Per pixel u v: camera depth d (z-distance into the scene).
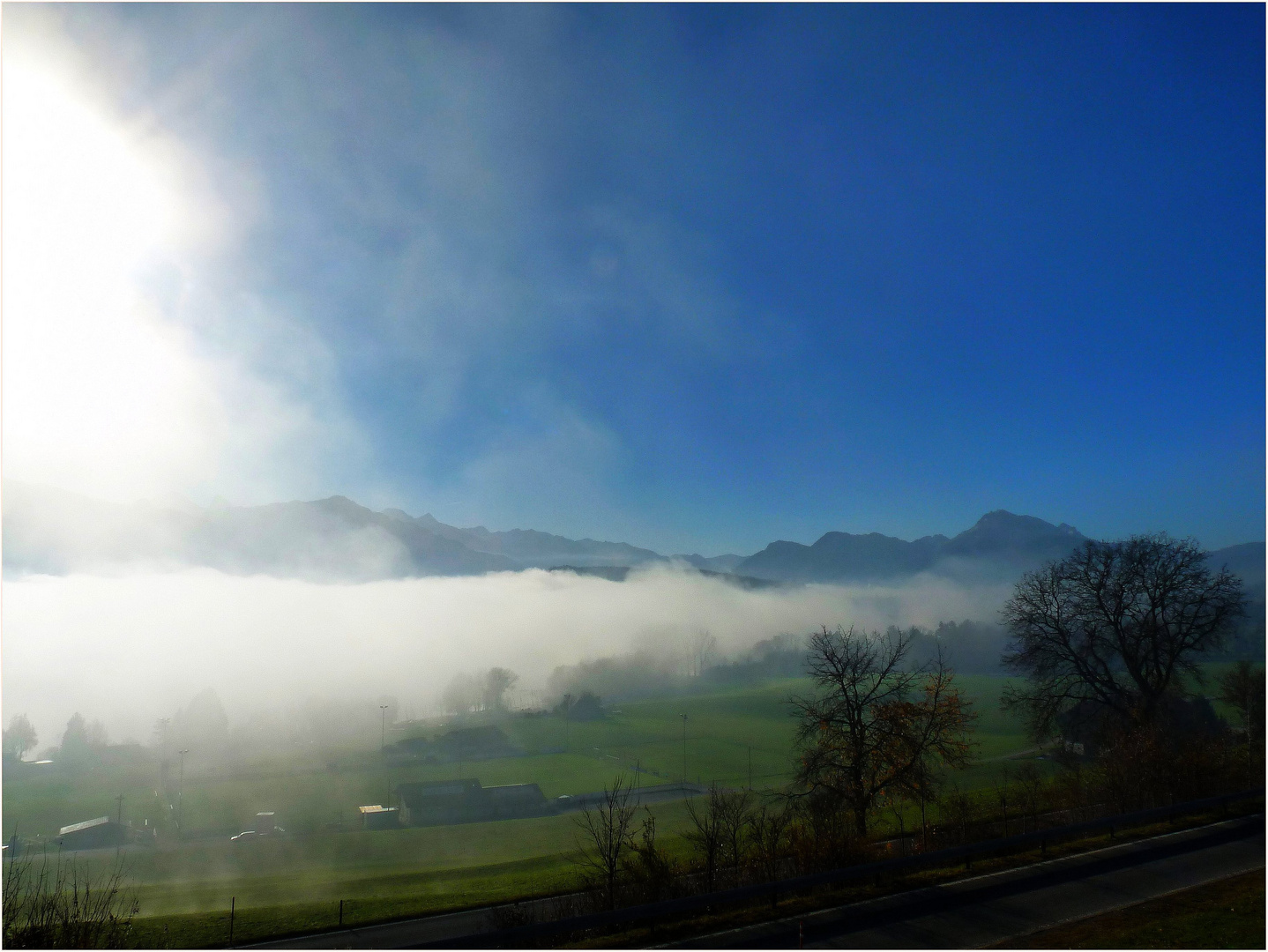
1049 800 38.41
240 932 27.34
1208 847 27.64
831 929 20.33
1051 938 18.75
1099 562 46.53
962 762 35.56
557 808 92.62
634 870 24.73
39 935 21.22
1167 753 36.59
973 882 24.16
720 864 26.73
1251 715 56.41
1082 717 47.53
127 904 40.94
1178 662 45.38
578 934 21.56
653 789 100.06
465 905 30.14
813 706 36.62
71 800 111.25
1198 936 17.94
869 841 31.09
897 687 35.28
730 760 122.06
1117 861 26.08
